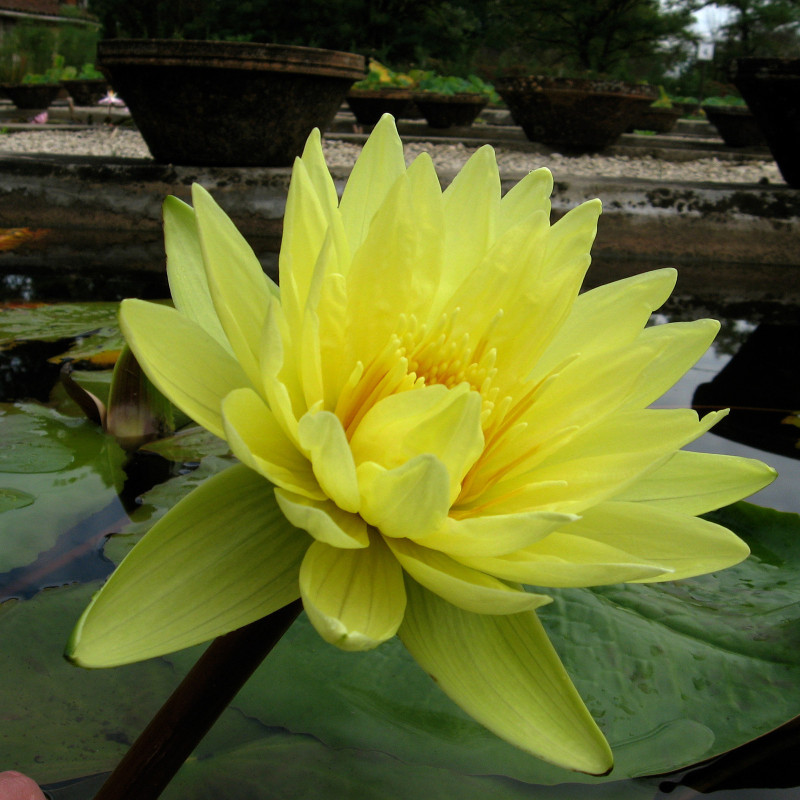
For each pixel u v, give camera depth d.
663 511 0.36
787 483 0.70
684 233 2.17
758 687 0.42
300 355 0.35
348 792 0.34
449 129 5.20
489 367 0.40
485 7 9.98
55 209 2.14
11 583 0.48
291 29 9.05
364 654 0.44
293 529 0.34
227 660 0.32
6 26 10.62
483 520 0.30
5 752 0.35
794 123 2.25
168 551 0.32
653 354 0.36
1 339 0.98
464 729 0.38
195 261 0.43
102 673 0.40
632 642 0.45
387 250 0.37
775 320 1.48
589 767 0.29
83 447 0.68
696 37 9.45
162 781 0.30
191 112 2.05
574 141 3.71
